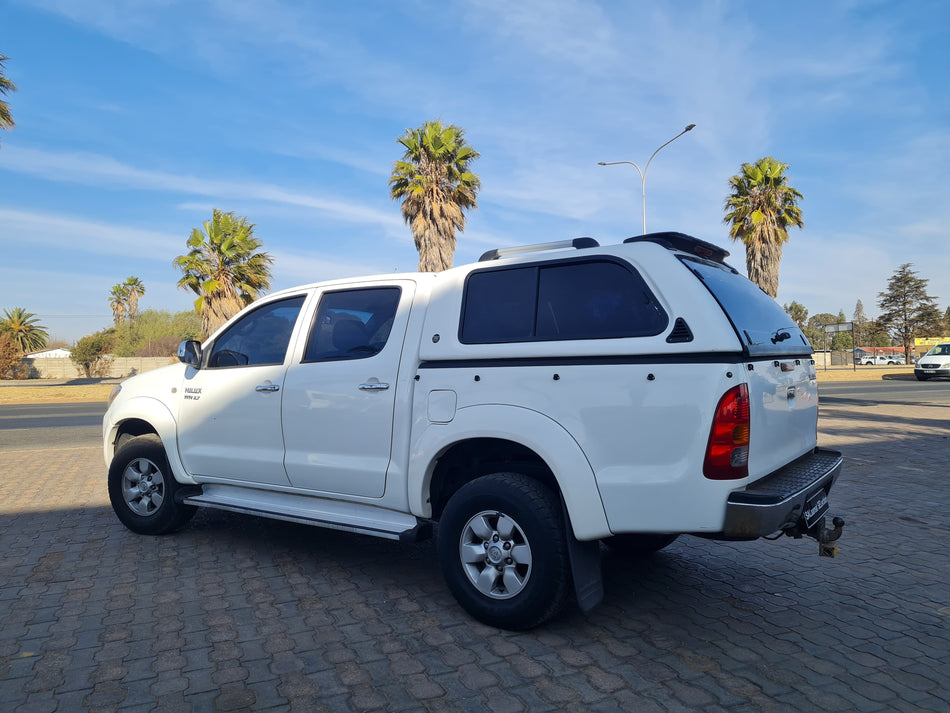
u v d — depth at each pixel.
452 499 3.68
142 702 2.82
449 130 24.89
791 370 3.72
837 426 12.43
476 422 3.61
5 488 7.30
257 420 4.58
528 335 3.61
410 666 3.16
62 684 2.97
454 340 3.82
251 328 4.88
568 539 3.35
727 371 3.05
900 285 72.62
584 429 3.32
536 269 3.70
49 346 70.94
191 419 4.94
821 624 3.68
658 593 4.16
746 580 4.40
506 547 3.53
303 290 4.69
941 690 2.95
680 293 3.23
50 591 4.11
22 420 16.61
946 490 6.97
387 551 4.98
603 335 3.38
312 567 4.61
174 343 59.00
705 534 3.16
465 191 25.17
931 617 3.78
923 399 19.95
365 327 4.28
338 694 2.90
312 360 4.41
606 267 3.48
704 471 3.05
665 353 3.16
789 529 3.53
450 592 4.09
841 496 6.70
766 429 3.30
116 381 43.12
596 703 2.83
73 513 6.13
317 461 4.27
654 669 3.14
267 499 4.64
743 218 30.17
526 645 3.39
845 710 2.78
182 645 3.37
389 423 3.98
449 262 25.28
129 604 3.91
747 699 2.87
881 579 4.41
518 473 3.67
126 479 5.32
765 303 4.00
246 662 3.19
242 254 26.59
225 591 4.14
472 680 3.02
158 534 5.30
